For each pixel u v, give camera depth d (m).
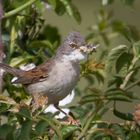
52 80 11.10
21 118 9.70
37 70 11.18
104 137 9.18
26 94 11.38
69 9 11.84
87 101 9.23
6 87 11.25
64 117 10.42
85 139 9.27
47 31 13.36
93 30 14.39
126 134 9.51
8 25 11.73
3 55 10.78
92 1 18.69
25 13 11.84
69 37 11.10
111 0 13.48
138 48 10.44
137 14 18.20
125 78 10.65
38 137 9.13
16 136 8.62
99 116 9.91
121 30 14.26
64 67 11.06
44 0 12.26
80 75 11.05
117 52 10.41
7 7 11.34
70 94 11.47
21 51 11.67
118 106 16.62
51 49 11.90
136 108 9.34
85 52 10.92
